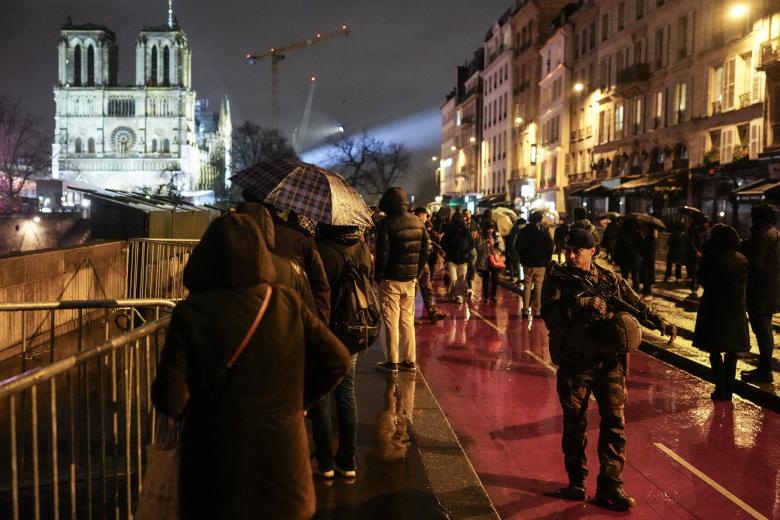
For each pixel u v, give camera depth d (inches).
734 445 262.7
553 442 264.8
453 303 631.8
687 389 343.3
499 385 347.9
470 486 215.0
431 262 671.1
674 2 1457.9
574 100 2101.4
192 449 112.0
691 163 1390.3
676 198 1428.4
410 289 356.5
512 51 2743.6
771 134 1103.6
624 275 700.0
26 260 394.3
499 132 2970.0
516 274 815.7
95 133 5979.3
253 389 111.8
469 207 2276.1
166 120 5999.0
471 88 3644.2
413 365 359.6
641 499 213.0
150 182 5964.6
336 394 218.4
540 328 505.4
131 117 5984.3
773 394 311.4
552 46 2274.9
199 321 110.8
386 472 223.1
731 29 1253.1
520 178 2593.5
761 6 1154.0
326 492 206.1
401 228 345.7
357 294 214.8
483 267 641.6
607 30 1843.0
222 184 6963.6
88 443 150.5
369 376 345.1
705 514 203.5
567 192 2110.0
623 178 1689.2
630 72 1608.0
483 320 540.7
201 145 7086.6
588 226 378.3
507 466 239.8
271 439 112.5
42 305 212.4
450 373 370.6
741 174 1186.0
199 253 116.6
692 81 1386.6
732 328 312.5
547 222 553.0
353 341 212.8
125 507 192.2
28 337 397.1
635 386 348.5
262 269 116.6
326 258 219.3
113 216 737.0
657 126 1555.1
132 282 566.6
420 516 192.2
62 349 405.1
